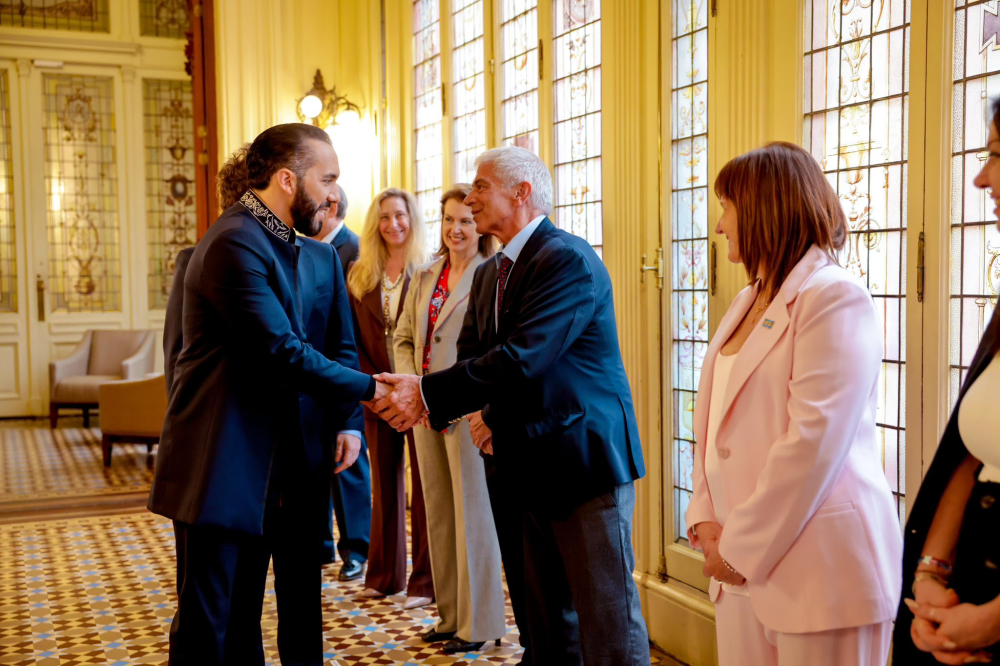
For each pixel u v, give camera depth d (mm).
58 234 8891
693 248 3000
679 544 3113
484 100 4441
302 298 2336
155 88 9125
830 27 2455
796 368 1569
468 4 4598
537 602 2355
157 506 2150
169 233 9250
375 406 2348
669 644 3066
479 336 2457
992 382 1203
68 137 8875
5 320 8758
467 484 3039
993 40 1998
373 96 5660
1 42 8562
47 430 8195
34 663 2990
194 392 2150
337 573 4059
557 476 2150
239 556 2223
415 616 3451
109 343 8453
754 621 1662
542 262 2174
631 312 3240
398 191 3727
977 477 1224
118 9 8914
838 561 1521
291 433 2234
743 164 1729
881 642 1559
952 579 1214
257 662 2305
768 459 1553
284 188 2215
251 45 5742
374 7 5594
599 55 3484
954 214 2102
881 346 1589
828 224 1678
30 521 4992
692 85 2975
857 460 1590
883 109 2295
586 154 3600
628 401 2270
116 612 3525
